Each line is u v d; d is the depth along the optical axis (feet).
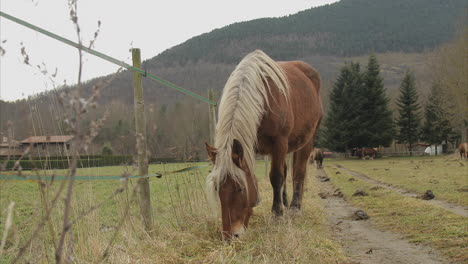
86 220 10.09
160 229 12.04
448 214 17.17
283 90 14.10
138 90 11.80
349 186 36.01
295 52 595.88
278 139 14.21
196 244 10.72
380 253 11.39
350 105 134.10
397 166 77.30
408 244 12.46
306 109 16.87
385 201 23.22
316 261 9.79
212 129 20.59
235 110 12.02
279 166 14.43
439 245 12.00
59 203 9.78
